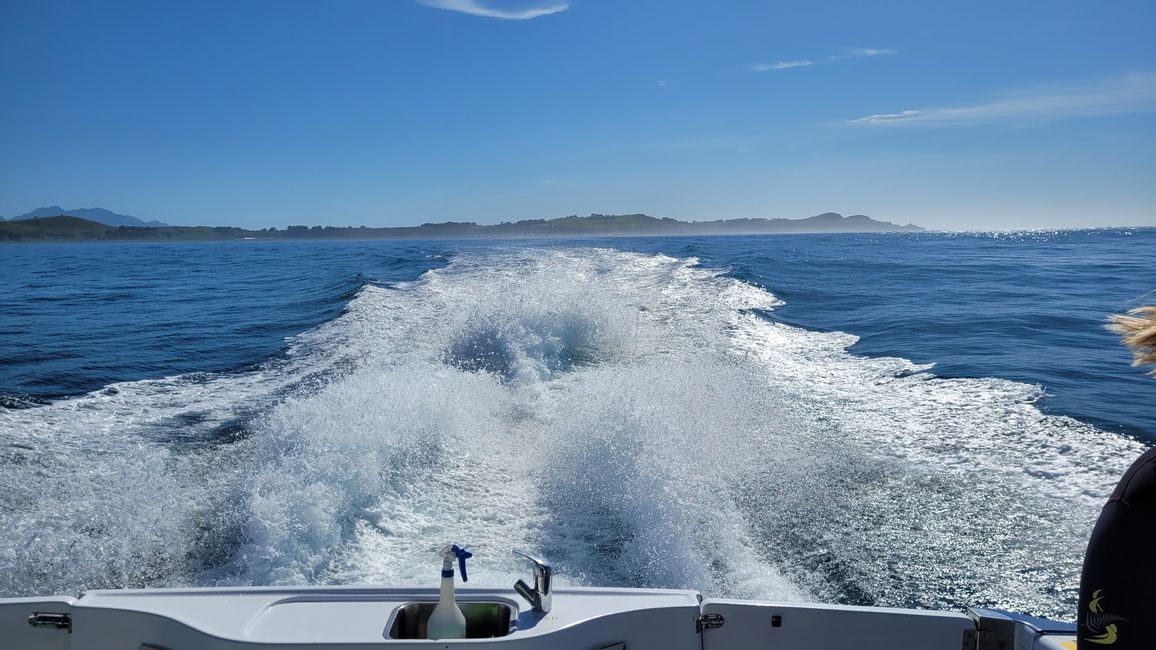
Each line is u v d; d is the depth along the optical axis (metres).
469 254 33.03
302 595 2.26
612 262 26.31
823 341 12.70
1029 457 6.72
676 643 2.27
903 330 14.02
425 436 6.71
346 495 5.46
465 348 10.56
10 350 13.02
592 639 2.16
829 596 4.55
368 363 10.23
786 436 7.25
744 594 4.54
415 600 2.26
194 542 5.07
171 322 16.55
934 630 2.29
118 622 2.15
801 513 5.60
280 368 10.64
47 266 44.94
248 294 22.89
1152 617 1.04
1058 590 4.58
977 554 5.00
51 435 7.43
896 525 5.42
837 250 52.91
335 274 27.66
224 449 6.91
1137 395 8.96
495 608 2.27
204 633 2.05
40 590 4.51
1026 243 74.50
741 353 11.22
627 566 4.85
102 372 10.99
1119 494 1.10
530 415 7.90
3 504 5.56
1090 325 14.67
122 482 6.01
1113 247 58.91
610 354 10.96
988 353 11.74
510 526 5.34
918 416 8.00
